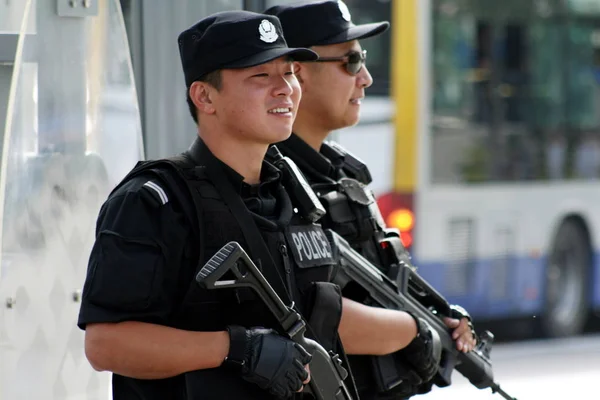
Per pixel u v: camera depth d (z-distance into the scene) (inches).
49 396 374.6
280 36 326.6
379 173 1053.2
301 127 415.8
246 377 305.3
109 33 397.1
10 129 352.8
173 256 305.9
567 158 1187.3
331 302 339.3
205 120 328.5
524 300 1165.1
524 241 1156.5
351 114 421.7
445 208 1089.4
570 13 1171.9
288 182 347.9
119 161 401.1
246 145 327.6
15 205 357.4
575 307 1215.6
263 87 323.9
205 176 319.3
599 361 1082.7
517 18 1136.2
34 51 368.2
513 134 1141.1
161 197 306.5
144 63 471.8
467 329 443.2
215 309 311.7
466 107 1103.0
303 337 321.4
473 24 1104.8
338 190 409.4
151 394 312.8
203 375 305.9
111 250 300.0
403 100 1058.7
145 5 470.9
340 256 382.6
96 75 393.1
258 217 327.0
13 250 357.4
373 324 386.0
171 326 309.7
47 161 373.7
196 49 324.8
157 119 474.0
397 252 420.8
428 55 1070.4
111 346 298.7
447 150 1090.1
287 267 331.6
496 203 1128.8
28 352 366.6
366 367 396.2
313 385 325.4
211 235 311.9
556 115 1171.9
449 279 1098.7
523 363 1068.5
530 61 1147.3
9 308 357.4
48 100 374.9
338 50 414.9
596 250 1220.5
